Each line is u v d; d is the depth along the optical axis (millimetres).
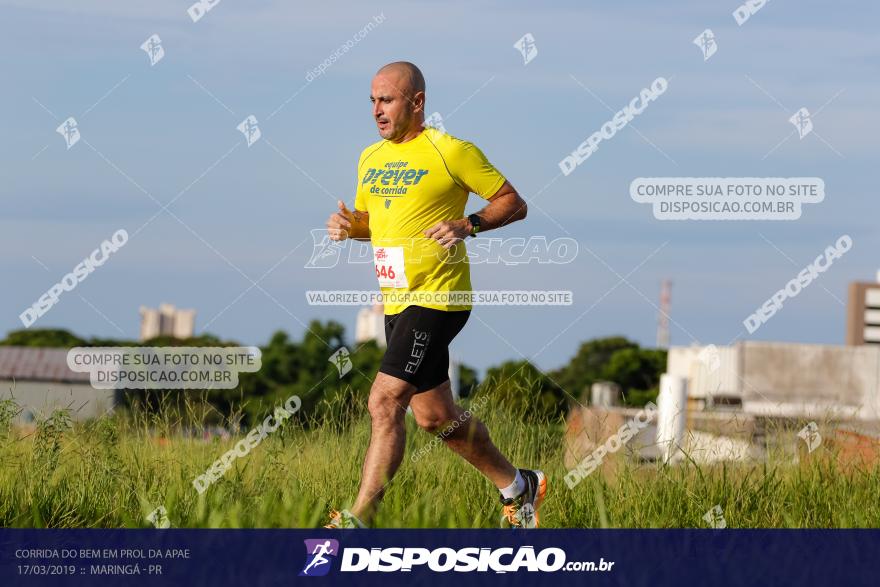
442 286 8781
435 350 8781
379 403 8625
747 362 47250
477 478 10047
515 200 8883
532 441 10820
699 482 9953
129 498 9250
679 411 10984
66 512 8859
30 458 9391
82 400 10336
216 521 8219
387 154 9094
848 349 47281
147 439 10516
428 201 8812
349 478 9703
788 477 10273
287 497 8898
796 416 11352
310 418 10789
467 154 8789
